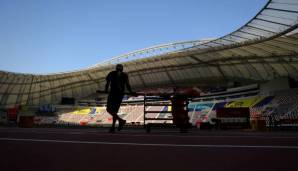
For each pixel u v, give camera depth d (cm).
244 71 4912
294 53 3794
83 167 191
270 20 2861
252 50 4050
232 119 1836
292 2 2419
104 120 5331
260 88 4191
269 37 3225
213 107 4772
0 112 3669
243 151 271
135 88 6256
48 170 179
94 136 453
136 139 404
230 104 4544
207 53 4588
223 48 4022
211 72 5331
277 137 465
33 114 5775
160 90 5828
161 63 5459
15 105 6069
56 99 6412
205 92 5181
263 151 270
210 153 258
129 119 5228
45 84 5978
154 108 4797
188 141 374
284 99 3659
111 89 643
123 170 181
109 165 199
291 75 4375
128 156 240
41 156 235
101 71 5566
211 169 184
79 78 5950
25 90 5969
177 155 246
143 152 264
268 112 3572
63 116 5762
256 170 180
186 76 5678
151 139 405
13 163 202
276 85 3962
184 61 5209
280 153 256
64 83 6106
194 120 4538
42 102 6334
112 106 638
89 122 5378
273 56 4088
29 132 551
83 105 6247
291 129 1853
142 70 5872
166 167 192
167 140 390
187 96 736
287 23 2781
